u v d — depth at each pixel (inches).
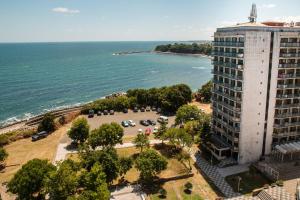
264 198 2460.6
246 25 3004.4
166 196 2561.5
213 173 2947.8
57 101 6638.8
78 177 2474.2
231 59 3093.0
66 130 4296.3
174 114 5123.0
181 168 3061.0
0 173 3041.3
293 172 2812.5
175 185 2753.4
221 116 3417.8
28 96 6993.1
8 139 3878.0
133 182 2795.3
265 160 3065.9
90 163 2632.9
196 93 6264.8
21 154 3484.3
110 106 5354.3
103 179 2377.0
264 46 2869.1
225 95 3230.8
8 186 2362.2
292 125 3184.1
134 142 3371.1
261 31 2819.9
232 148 3125.0
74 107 5836.6
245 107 2977.4
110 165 2596.0
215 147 3206.2
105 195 2177.7
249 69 2888.8
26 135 4050.2
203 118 3860.7
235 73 3024.1
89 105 5319.9
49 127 4202.8
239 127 3031.5
